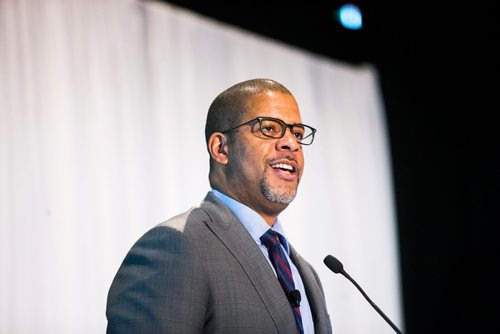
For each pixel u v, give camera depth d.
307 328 3.77
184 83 8.56
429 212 10.27
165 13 8.58
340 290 9.46
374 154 10.36
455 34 10.16
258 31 9.48
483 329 9.70
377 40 10.33
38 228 7.10
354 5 9.80
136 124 8.02
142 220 7.85
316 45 10.08
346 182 9.98
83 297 7.27
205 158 8.55
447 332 9.89
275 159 3.98
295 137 4.14
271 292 3.57
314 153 9.76
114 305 3.37
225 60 9.05
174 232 3.54
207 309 3.43
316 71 10.07
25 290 6.93
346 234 9.76
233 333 3.38
